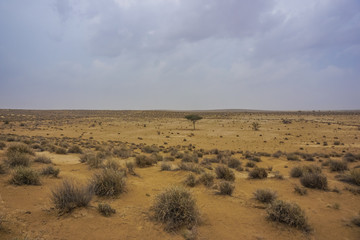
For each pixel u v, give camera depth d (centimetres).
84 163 1308
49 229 428
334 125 7138
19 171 714
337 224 547
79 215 490
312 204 699
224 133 5950
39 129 5503
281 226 518
